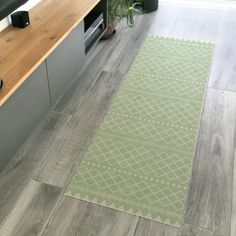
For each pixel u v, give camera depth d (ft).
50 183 6.59
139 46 10.77
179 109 8.29
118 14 11.35
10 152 6.47
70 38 7.82
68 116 8.15
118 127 7.84
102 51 10.55
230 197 6.31
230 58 10.08
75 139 7.54
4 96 5.60
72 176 6.72
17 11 7.52
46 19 7.78
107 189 6.46
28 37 7.14
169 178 6.66
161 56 10.24
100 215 6.04
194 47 10.61
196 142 7.42
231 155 7.12
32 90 6.73
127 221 5.94
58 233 5.77
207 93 8.76
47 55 6.72
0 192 6.41
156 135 7.61
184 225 5.87
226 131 7.68
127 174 6.75
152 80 9.28
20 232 5.78
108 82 9.25
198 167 6.87
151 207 6.15
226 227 5.83
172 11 12.83
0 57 6.53
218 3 13.25
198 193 6.38
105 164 6.96
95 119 8.07
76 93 8.86
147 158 7.07
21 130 6.68
